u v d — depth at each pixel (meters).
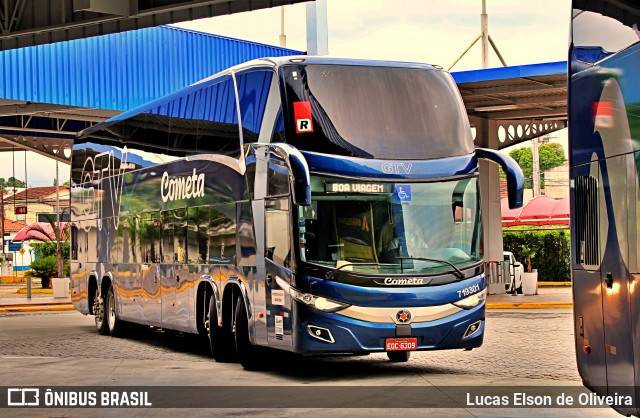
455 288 14.52
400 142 14.87
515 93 29.95
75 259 26.69
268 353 16.31
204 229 17.97
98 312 24.48
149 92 42.66
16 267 93.88
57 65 40.94
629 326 8.85
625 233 8.91
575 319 10.73
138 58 42.53
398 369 15.76
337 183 14.43
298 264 14.19
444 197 14.81
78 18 24.66
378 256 14.34
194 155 18.58
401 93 15.18
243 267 16.16
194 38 43.62
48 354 19.55
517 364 15.98
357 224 14.38
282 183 14.60
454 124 15.30
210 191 17.72
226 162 17.00
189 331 18.70
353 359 17.52
